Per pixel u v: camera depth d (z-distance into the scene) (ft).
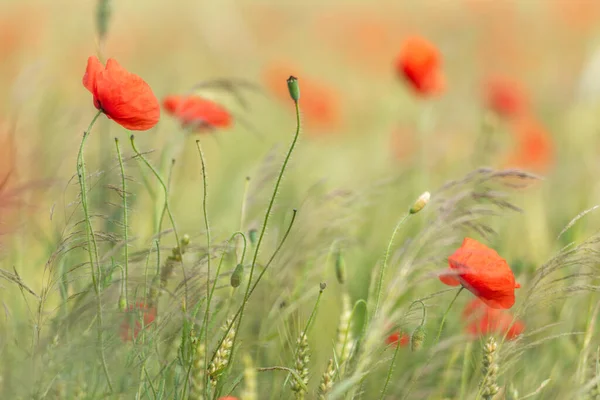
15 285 8.12
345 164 12.69
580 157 11.41
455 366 8.12
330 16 24.44
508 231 9.05
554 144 12.44
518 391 7.89
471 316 8.11
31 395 7.34
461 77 18.70
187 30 20.52
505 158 11.26
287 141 13.10
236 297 7.93
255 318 8.09
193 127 8.28
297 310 8.18
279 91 13.60
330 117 13.66
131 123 7.52
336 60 22.07
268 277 8.09
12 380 7.47
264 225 7.48
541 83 18.35
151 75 16.37
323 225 8.30
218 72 17.20
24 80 9.11
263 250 8.30
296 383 7.54
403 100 15.49
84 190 7.47
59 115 9.39
